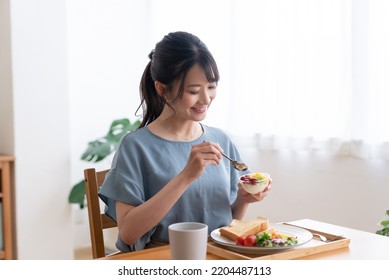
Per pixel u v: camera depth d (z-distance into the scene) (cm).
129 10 375
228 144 159
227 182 148
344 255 115
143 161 139
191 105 133
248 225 122
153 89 152
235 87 320
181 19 351
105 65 366
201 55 132
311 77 273
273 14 293
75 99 354
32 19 291
